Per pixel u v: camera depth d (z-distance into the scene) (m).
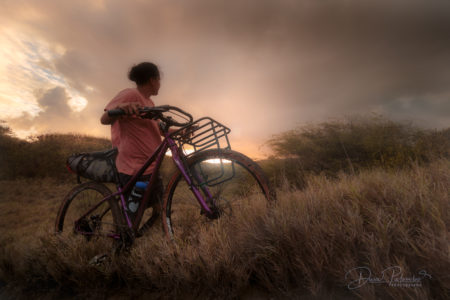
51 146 10.65
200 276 1.48
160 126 1.94
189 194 2.03
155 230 2.20
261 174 1.62
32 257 2.00
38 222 4.02
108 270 1.69
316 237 1.33
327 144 5.10
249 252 1.47
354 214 1.45
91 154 2.15
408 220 1.32
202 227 1.88
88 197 2.26
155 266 1.61
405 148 4.11
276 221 1.47
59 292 1.77
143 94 2.19
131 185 2.00
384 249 1.17
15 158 9.01
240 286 1.36
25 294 1.80
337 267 1.20
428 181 1.88
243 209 1.84
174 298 1.47
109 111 1.69
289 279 1.34
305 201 1.80
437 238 1.10
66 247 1.97
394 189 1.78
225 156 1.70
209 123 1.75
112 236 1.97
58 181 8.41
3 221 4.20
